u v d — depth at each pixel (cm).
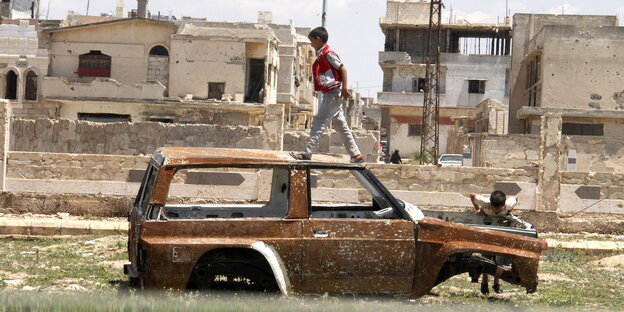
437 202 3469
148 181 1661
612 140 7831
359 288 1551
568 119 9550
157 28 9331
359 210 1878
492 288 2088
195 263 1488
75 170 3506
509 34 14350
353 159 1862
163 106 8669
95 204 3488
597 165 7838
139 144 4859
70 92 8706
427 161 9581
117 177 3497
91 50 9375
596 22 11250
